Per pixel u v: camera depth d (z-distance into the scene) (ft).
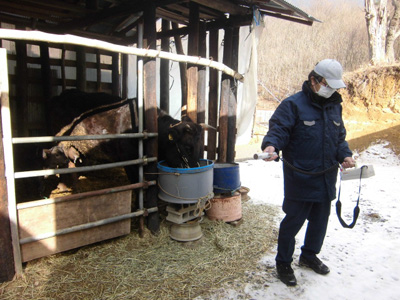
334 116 8.39
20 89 18.63
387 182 19.53
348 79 34.37
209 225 12.09
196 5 13.44
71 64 20.84
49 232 8.88
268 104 48.80
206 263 9.81
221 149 15.39
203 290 8.52
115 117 13.65
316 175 8.17
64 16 16.16
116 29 19.81
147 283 8.73
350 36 60.44
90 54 22.24
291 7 13.32
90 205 9.61
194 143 11.10
